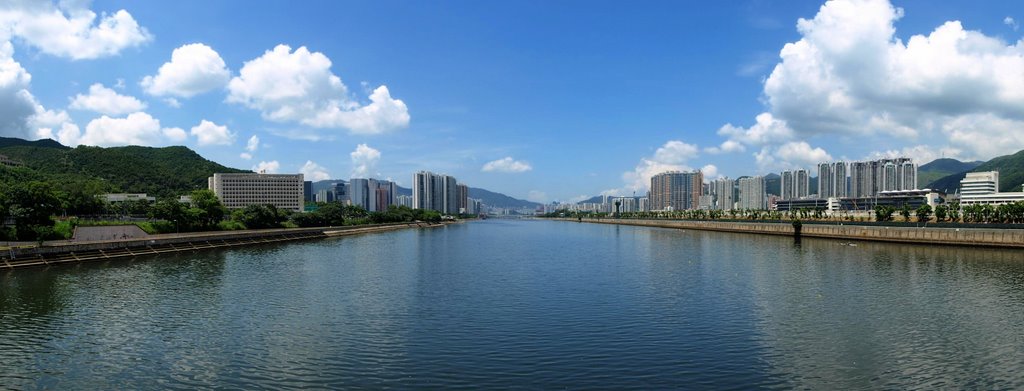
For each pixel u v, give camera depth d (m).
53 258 103.88
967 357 44.00
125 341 49.03
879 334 50.75
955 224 150.62
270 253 133.88
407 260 117.62
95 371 41.34
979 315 57.81
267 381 39.22
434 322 55.94
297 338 49.91
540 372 40.94
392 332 52.00
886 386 38.19
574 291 74.31
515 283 81.88
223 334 51.28
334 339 49.59
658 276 89.25
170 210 152.12
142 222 150.12
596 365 42.47
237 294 71.94
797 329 52.62
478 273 94.25
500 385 38.34
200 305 64.50
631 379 39.50
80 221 134.25
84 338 50.00
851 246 146.50
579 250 145.88
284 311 61.19
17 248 98.12
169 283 81.56
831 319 56.47
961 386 38.16
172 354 45.31
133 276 89.06
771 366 42.19
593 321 56.28
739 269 97.44
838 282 80.25
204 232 161.38
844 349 46.28
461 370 41.31
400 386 38.19
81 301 66.94
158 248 130.38
